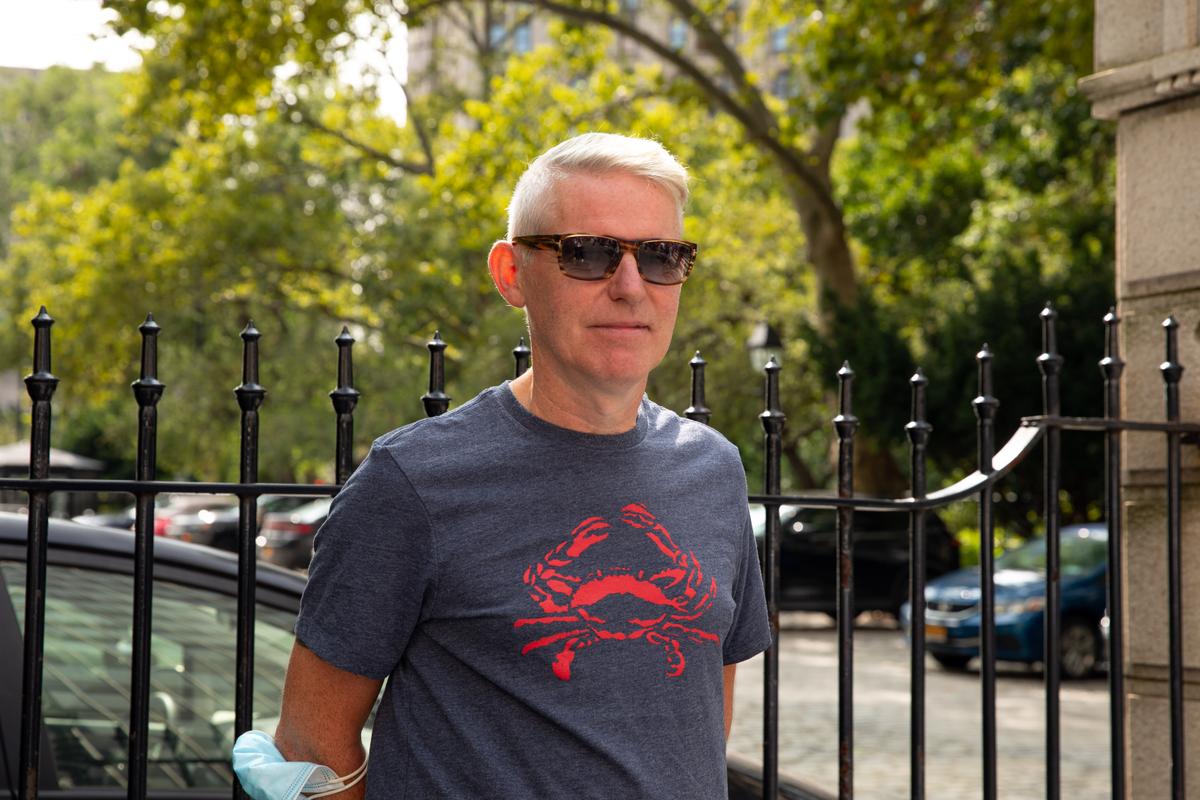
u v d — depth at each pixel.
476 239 22.23
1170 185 3.60
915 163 21.23
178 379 32.22
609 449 1.83
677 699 1.77
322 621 1.79
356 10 20.58
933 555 18.38
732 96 21.42
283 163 28.97
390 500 1.76
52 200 30.03
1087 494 18.69
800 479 25.88
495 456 1.79
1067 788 7.58
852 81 17.45
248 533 2.33
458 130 23.83
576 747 1.72
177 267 28.03
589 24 22.28
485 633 1.74
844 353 19.53
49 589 2.72
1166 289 3.59
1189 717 3.50
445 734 1.76
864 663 13.83
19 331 36.34
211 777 2.72
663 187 1.86
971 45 17.97
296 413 29.89
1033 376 17.86
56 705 2.67
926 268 28.03
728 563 1.88
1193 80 3.47
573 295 1.81
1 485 2.19
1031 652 12.28
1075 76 17.84
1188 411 3.53
